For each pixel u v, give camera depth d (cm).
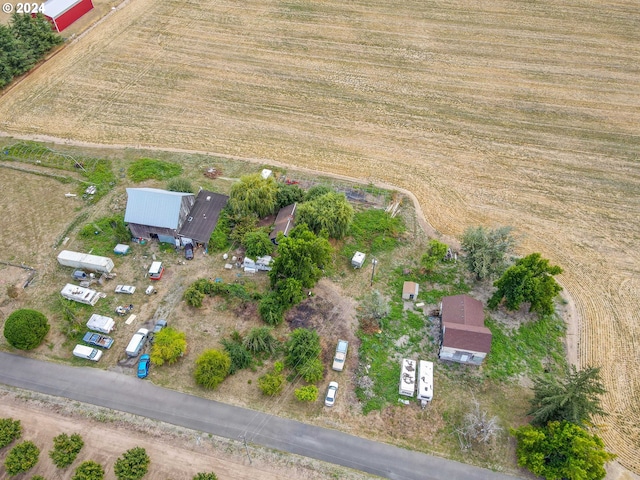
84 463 3906
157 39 9369
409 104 8081
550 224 6266
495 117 7838
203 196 6194
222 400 4525
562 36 9562
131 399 4516
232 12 10169
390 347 4962
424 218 6328
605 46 9294
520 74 8688
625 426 4478
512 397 4619
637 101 8131
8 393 4534
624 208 6462
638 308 5391
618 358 4975
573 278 5675
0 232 5953
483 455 4231
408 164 7062
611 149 7294
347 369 4766
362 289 5478
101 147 7181
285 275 5144
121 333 4981
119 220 6022
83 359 4791
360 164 7044
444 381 4712
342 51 9194
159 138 7375
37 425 4316
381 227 6119
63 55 8912
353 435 4328
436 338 5062
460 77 8631
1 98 8012
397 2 10550
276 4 10438
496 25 9881
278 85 8400
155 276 5422
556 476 3947
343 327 5100
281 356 4844
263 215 6134
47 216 6153
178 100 8075
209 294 5309
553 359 4941
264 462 4131
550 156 7181
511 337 5088
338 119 7781
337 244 5916
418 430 4372
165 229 5675
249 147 7275
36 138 7288
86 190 6456
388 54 9150
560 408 4134
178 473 4038
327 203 5788
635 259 5878
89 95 8119
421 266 5753
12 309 5159
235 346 4759
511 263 5481
